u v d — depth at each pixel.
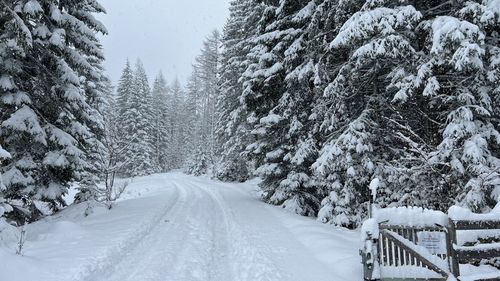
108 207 16.81
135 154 55.97
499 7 9.50
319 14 14.01
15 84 13.90
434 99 11.38
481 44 9.39
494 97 10.40
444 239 7.08
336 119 13.69
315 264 8.65
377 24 10.41
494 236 7.29
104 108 24.17
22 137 13.96
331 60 14.71
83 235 11.11
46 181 14.98
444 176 10.16
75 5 16.33
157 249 10.20
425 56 10.60
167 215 15.97
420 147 11.25
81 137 15.97
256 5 25.14
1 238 9.34
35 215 14.57
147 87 67.12
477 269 7.61
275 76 17.77
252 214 16.17
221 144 43.66
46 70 14.28
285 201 17.97
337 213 13.38
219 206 19.12
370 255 6.88
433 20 10.42
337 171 13.96
